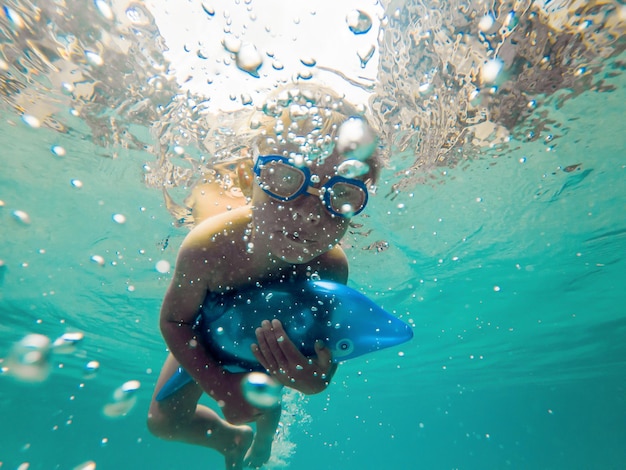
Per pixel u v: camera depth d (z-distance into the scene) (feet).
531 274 40.47
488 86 18.84
